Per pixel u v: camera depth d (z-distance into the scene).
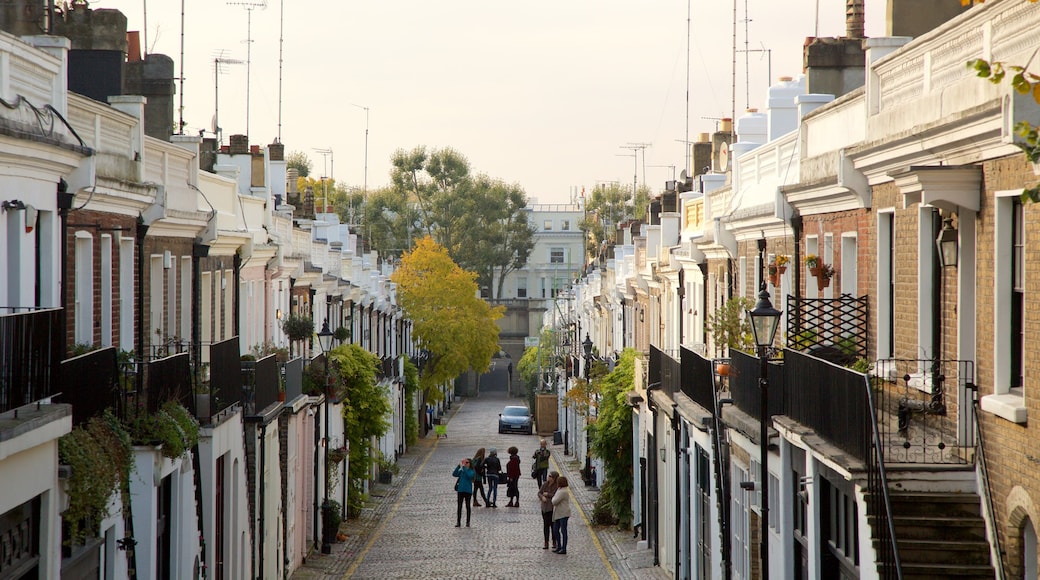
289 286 34.00
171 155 22.02
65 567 13.85
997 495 11.80
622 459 36.28
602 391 38.06
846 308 17.30
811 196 18.36
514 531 36.62
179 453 17.44
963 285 12.93
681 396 25.59
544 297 127.19
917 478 12.59
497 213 110.44
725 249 25.16
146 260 20.25
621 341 46.19
